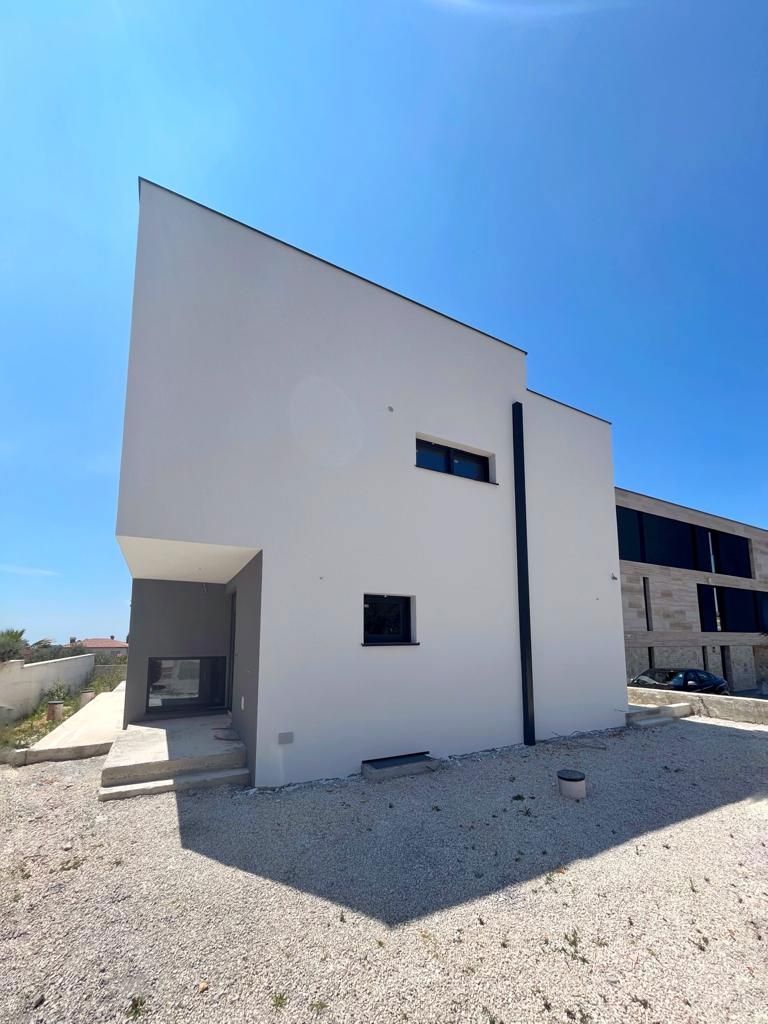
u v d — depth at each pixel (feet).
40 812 16.61
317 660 21.06
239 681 24.94
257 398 21.36
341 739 21.15
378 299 25.90
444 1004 7.91
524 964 8.98
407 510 25.05
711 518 79.97
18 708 39.88
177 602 32.04
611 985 8.45
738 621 84.17
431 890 11.70
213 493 19.76
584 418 35.86
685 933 10.09
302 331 23.07
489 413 29.76
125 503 18.12
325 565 21.93
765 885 12.21
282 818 16.11
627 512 65.87
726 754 25.84
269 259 22.71
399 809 17.07
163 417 19.24
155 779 19.06
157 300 19.86
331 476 22.80
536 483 31.73
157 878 12.14
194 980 8.41
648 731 31.71
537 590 30.17
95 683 61.00
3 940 9.54
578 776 18.80
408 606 24.97
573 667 31.04
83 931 9.87
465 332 29.40
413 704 23.52
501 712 26.78
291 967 8.80
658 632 64.95
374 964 8.91
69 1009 7.70
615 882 12.26
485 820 16.19
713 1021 7.64
